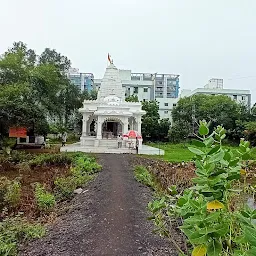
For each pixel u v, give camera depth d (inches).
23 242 317.1
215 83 3425.2
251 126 1579.7
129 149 1497.3
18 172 800.9
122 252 284.8
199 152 106.3
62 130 1943.9
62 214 424.2
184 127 2271.2
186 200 114.1
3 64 1609.3
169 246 284.0
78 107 2226.9
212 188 101.7
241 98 3186.5
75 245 303.1
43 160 920.3
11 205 452.8
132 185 623.5
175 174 668.1
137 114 1747.0
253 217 98.4
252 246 81.1
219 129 123.3
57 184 575.8
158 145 2076.8
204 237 95.3
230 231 110.3
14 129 1289.4
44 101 1738.4
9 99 1325.0
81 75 3860.7
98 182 651.5
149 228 347.3
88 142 1657.2
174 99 3334.2
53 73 1732.3
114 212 414.6
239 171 105.7
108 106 1663.4
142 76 3853.3
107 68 1968.5
